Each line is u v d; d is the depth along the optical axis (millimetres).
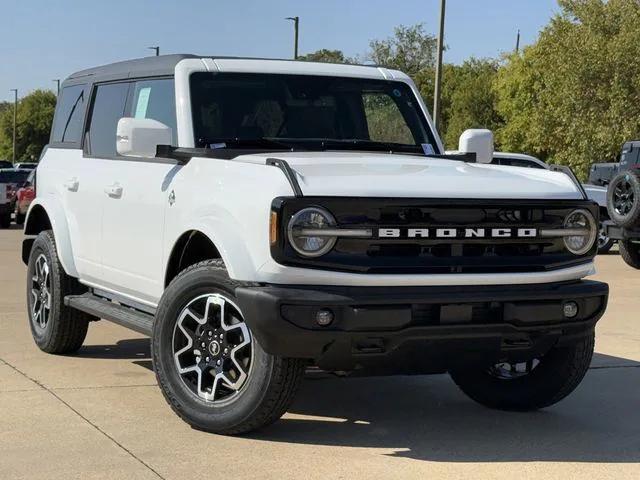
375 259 4957
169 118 6238
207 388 5375
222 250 5129
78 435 5336
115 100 7016
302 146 6293
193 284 5309
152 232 5973
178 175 5762
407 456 5078
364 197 4922
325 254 4883
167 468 4777
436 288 5020
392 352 4984
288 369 5035
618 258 18219
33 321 7832
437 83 27156
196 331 5375
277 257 4852
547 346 5398
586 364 5766
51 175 7715
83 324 7484
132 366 7250
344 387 6781
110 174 6621
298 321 4785
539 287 5254
